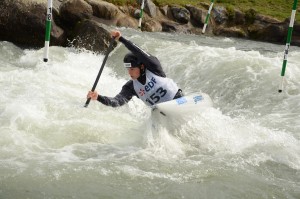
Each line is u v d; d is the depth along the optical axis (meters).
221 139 9.69
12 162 7.98
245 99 13.61
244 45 24.73
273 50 23.41
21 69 15.34
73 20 20.83
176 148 9.23
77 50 18.92
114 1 25.58
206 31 28.55
